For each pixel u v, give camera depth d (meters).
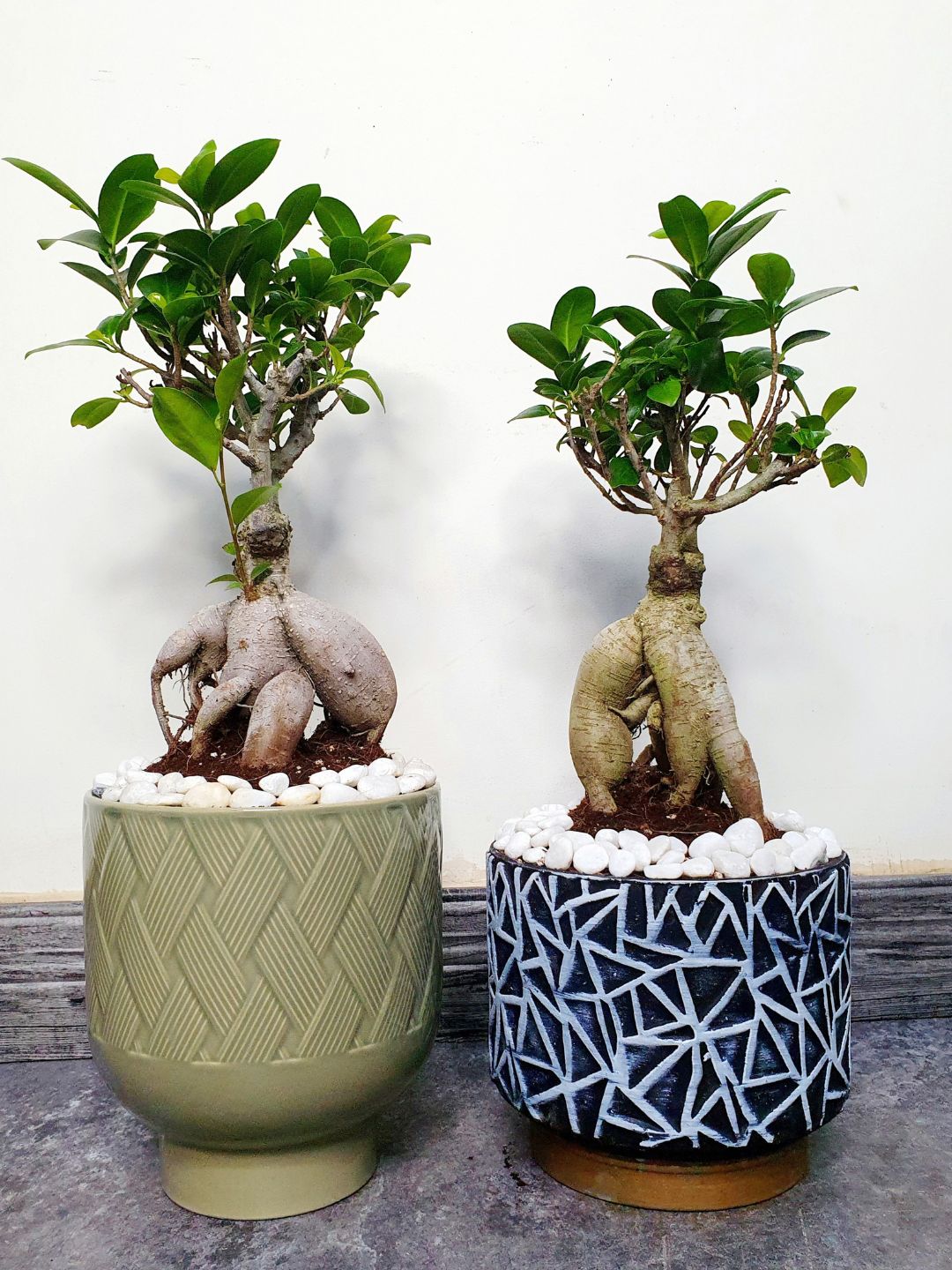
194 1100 0.73
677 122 1.20
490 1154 0.90
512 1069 0.81
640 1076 0.73
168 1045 0.73
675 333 0.85
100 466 1.15
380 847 0.77
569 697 1.20
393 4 1.17
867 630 1.22
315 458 1.17
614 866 0.76
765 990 0.73
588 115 1.19
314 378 0.96
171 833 0.73
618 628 0.87
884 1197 0.81
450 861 1.18
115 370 1.15
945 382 1.22
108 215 0.83
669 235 0.82
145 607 1.16
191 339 0.89
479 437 1.19
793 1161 0.82
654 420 0.93
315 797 0.76
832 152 1.21
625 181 1.20
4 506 1.13
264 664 0.87
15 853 1.14
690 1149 0.73
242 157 0.78
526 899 0.80
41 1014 1.12
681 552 0.87
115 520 1.15
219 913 0.72
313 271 0.86
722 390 0.85
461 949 1.16
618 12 1.19
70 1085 1.05
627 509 0.91
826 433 0.83
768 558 1.21
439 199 1.18
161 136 1.15
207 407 0.90
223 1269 0.72
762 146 1.21
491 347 1.19
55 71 1.13
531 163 1.19
